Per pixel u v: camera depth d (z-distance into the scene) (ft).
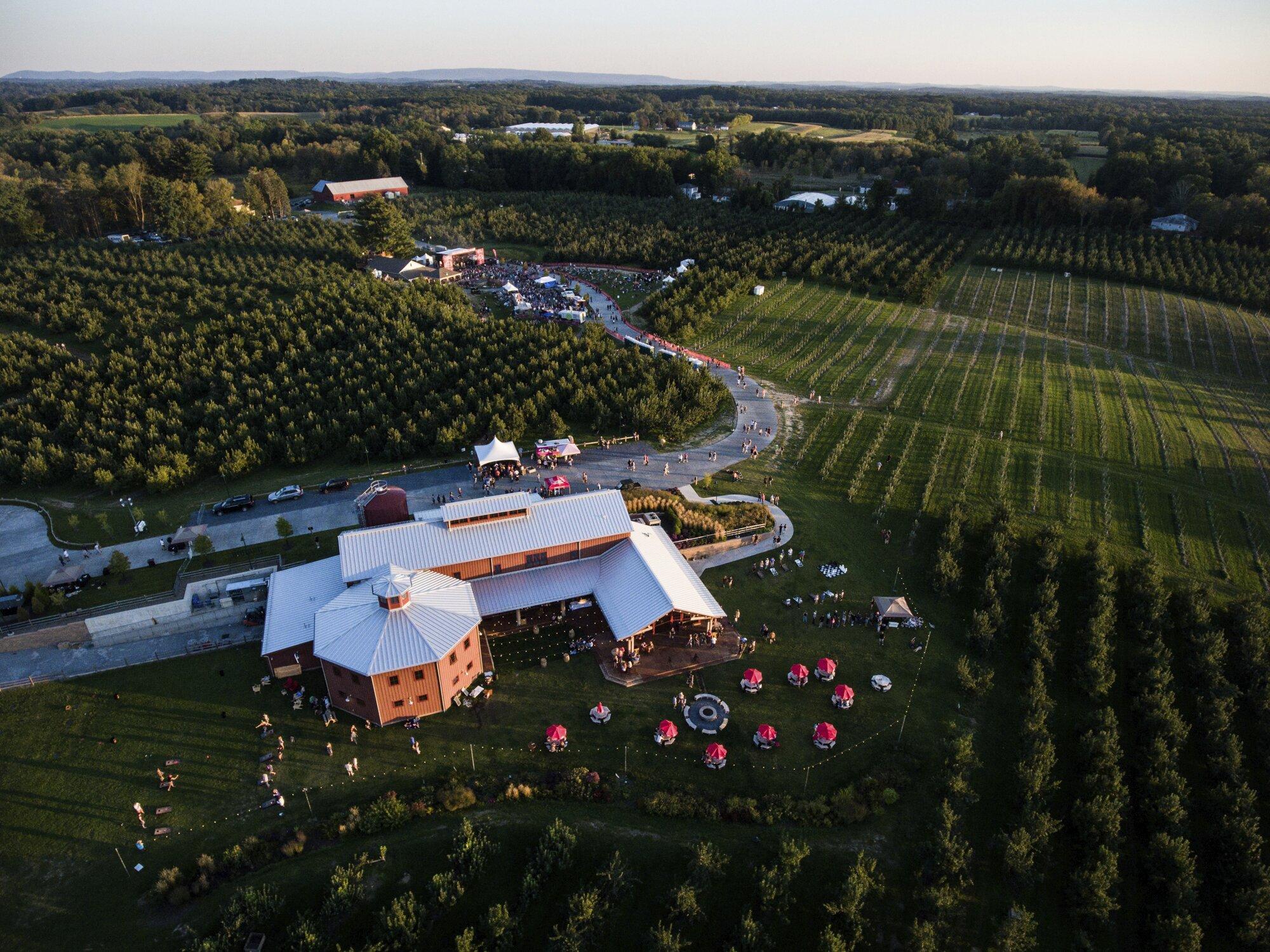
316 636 202.18
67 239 574.97
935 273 577.02
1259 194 619.67
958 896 161.48
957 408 384.47
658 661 221.66
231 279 497.87
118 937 151.02
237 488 309.01
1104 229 650.84
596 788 181.57
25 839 169.27
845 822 176.55
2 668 215.51
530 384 379.35
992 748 199.52
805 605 247.91
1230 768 187.01
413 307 460.14
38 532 282.36
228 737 194.59
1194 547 285.02
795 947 155.12
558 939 146.72
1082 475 327.67
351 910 153.79
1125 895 166.40
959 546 270.87
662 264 610.24
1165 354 456.04
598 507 256.52
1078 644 230.27
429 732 197.47
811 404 389.60
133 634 228.22
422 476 316.40
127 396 355.56
